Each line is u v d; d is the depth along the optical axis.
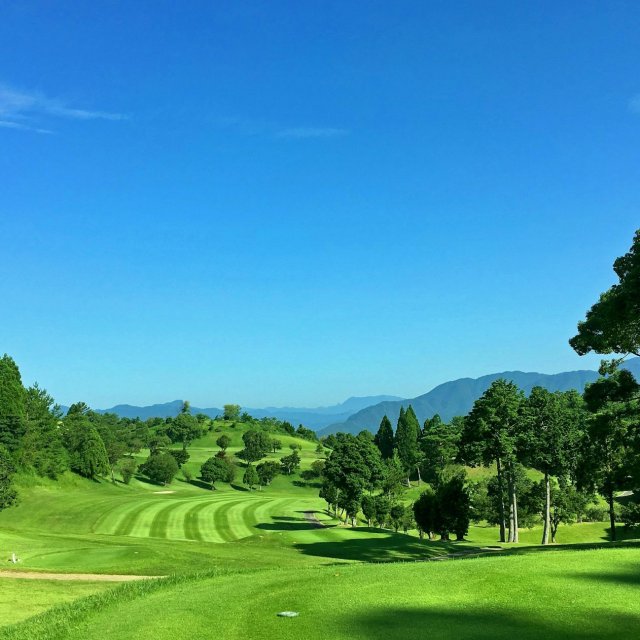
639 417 36.88
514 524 62.12
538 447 58.53
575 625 13.08
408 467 146.62
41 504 90.88
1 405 104.31
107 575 29.52
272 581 20.45
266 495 145.25
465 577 18.58
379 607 15.41
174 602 17.44
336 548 47.72
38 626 15.75
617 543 37.38
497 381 61.47
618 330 33.88
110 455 151.00
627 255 34.41
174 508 94.44
